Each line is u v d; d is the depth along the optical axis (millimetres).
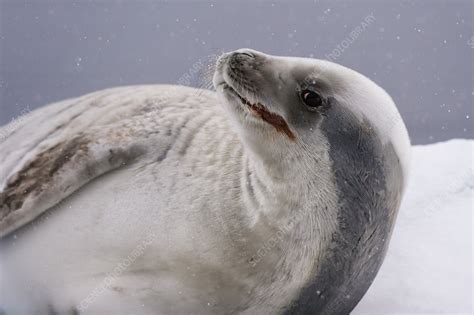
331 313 11234
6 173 11758
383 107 10766
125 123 12070
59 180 11281
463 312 11992
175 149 11625
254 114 10320
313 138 10359
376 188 10633
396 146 10812
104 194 11375
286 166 10375
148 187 11320
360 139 10477
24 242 11484
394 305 12344
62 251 11359
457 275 13570
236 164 11203
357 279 11055
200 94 12805
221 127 11812
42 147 11984
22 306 11906
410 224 16141
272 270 10633
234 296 10797
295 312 10914
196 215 10961
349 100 10500
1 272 11758
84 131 12055
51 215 11391
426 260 14250
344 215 10523
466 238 15234
